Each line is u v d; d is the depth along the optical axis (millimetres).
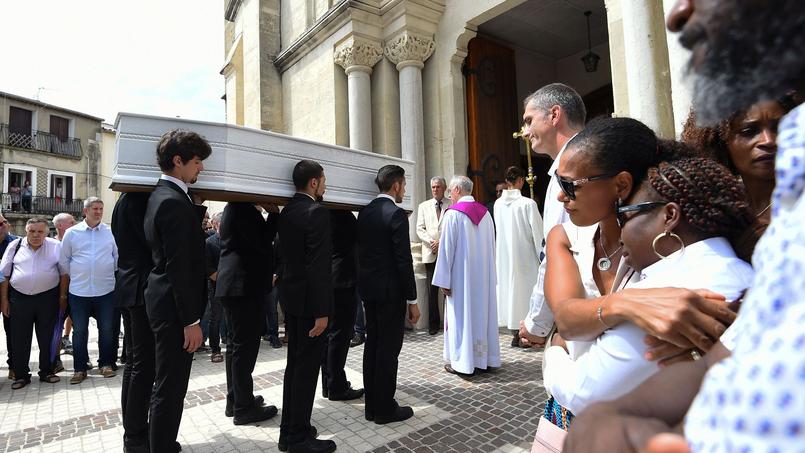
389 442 2857
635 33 3539
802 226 395
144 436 2688
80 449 2941
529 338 1602
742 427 358
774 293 389
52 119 28047
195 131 2543
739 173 1259
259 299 3316
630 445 521
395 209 3205
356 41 6652
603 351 893
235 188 2633
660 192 918
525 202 5188
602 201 1048
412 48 6465
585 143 1052
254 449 2857
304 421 2727
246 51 9164
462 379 4082
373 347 3254
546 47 8281
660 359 803
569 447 591
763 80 465
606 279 1168
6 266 4492
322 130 7406
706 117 529
